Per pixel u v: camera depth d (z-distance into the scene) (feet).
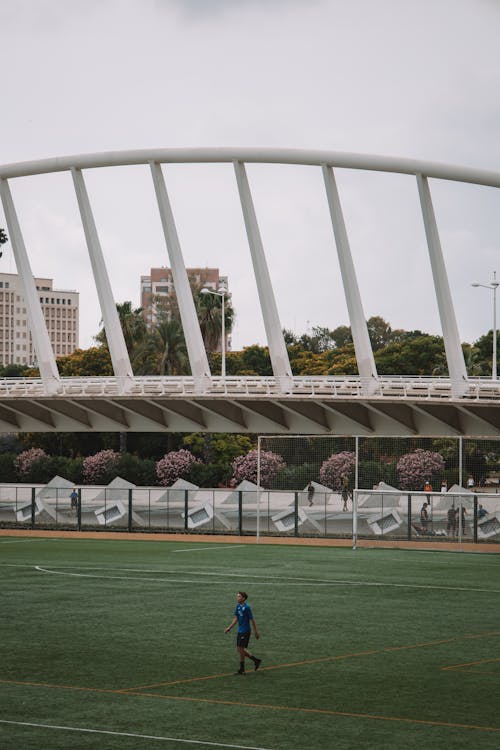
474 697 68.39
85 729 59.88
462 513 176.96
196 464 327.47
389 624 98.73
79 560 158.81
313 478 224.94
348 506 197.98
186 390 226.38
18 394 242.37
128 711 64.28
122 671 76.54
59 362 416.87
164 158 240.32
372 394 209.46
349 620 101.04
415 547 179.83
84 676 74.74
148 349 386.93
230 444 348.59
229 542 192.24
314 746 56.54
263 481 226.38
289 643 88.43
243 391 220.64
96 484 335.67
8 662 79.87
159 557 163.22
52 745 56.39
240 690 70.38
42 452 357.41
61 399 239.71
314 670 77.15
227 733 59.11
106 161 245.65
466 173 214.90
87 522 219.41
